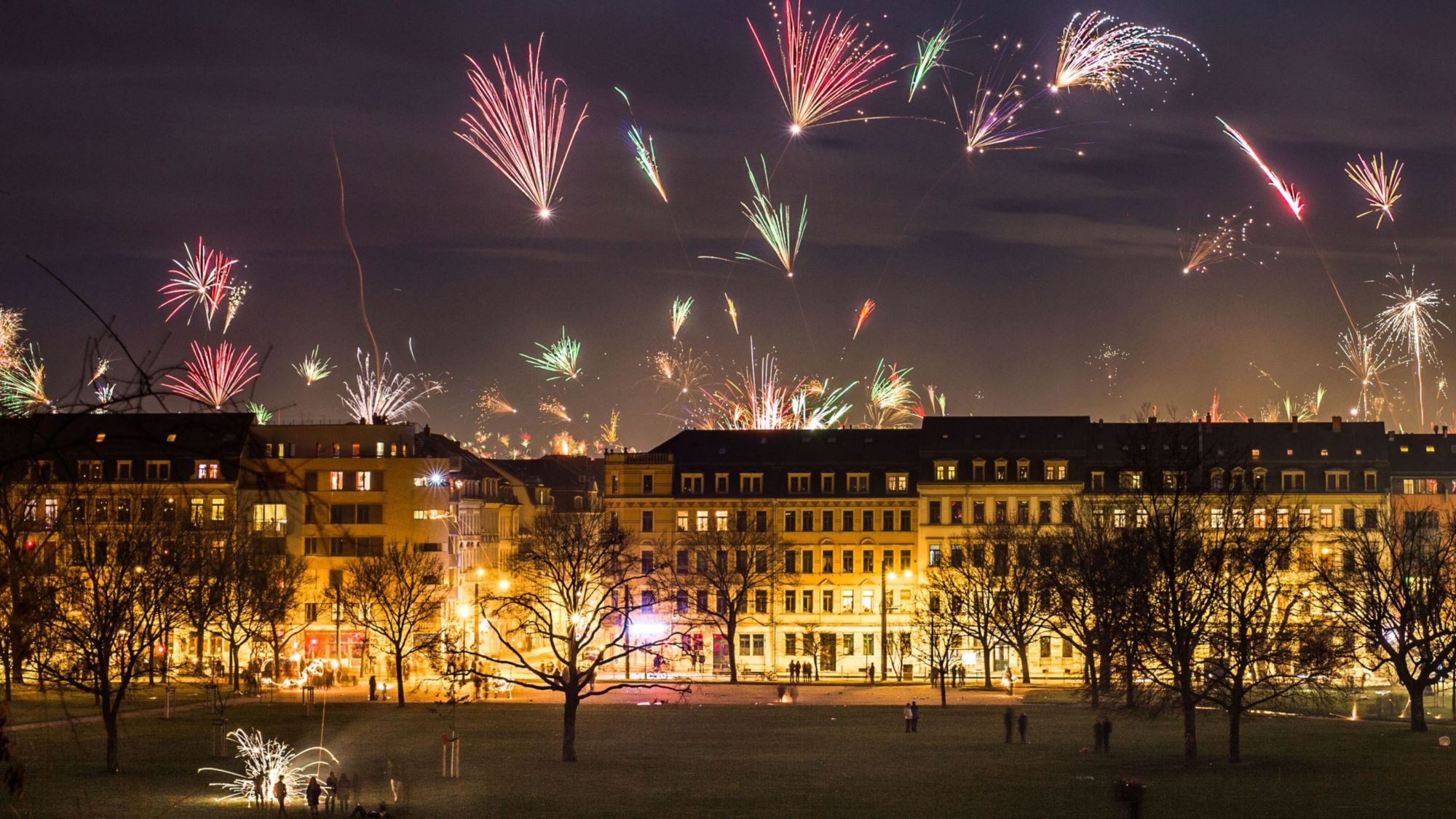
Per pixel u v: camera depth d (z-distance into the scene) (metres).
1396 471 190.00
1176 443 126.19
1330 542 151.38
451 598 184.62
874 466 195.38
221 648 169.75
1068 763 99.00
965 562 173.00
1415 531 137.75
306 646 172.25
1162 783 89.00
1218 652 105.75
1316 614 150.62
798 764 99.56
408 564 155.88
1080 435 193.12
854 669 192.25
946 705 141.38
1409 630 119.75
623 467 195.38
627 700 148.25
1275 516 133.50
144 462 140.88
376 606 158.25
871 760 101.19
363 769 97.06
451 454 191.50
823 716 131.62
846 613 193.25
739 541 187.62
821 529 194.25
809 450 197.25
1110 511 155.88
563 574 157.50
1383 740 109.31
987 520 191.25
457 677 134.12
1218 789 86.06
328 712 132.62
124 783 89.81
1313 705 137.50
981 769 96.00
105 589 100.94
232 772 95.00
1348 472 188.12
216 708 129.75
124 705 134.12
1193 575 105.06
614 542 148.50
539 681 167.75
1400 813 77.69
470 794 87.19
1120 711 111.38
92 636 100.75
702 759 101.81
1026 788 87.75
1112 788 79.69
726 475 195.25
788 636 192.12
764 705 143.38
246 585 144.12
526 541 184.50
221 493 162.12
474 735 116.88
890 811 80.38
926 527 192.00
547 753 105.38
